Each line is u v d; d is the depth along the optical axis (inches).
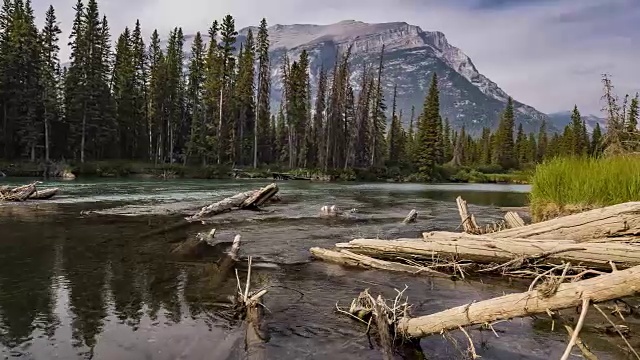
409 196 1166.3
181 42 2709.2
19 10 1968.5
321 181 2043.6
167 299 258.5
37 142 1984.5
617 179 424.8
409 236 484.4
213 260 363.6
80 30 2011.6
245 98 2469.2
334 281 308.7
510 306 167.2
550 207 468.8
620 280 146.2
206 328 213.9
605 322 223.6
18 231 482.0
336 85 2544.3
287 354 186.5
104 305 245.4
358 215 680.4
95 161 1996.8
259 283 299.4
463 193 1418.6
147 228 512.7
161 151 2343.8
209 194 1005.8
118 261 352.2
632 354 185.8
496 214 732.7
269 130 2901.1
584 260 288.4
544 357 184.9
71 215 618.2
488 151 4005.9
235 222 586.6
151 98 2349.9
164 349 188.9
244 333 208.1
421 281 313.4
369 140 2883.9
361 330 215.6
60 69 2196.1
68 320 221.0
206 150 2317.9
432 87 2508.6
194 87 2493.8
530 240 319.0
